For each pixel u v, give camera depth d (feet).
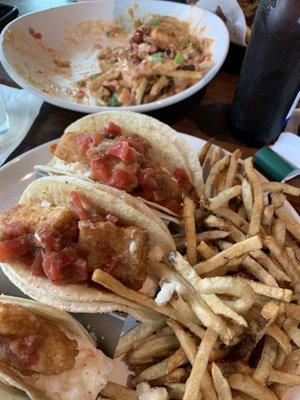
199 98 1.36
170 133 1.01
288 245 0.98
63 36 1.55
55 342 0.76
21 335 0.73
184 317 0.79
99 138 0.96
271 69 1.04
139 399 0.78
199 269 0.82
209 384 0.76
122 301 0.78
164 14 1.59
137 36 1.50
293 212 1.05
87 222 0.78
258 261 0.88
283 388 0.81
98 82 1.41
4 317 0.71
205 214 0.95
